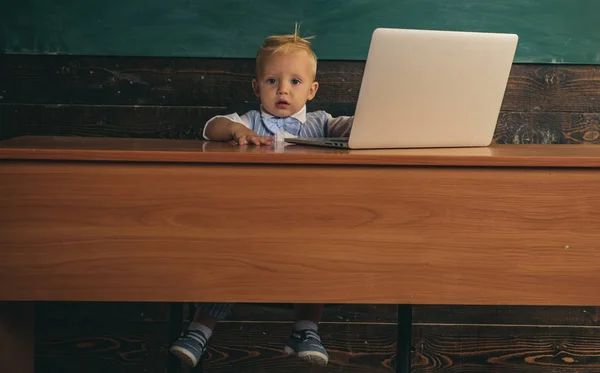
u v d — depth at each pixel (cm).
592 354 226
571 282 140
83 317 220
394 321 223
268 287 137
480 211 138
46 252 136
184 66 212
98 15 207
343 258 138
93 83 211
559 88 217
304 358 176
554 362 226
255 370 222
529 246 139
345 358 223
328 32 210
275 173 136
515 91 216
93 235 136
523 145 196
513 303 140
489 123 169
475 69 156
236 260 137
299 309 182
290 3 209
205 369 222
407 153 143
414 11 211
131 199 136
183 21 209
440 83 153
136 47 209
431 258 138
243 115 205
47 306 219
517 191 138
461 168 138
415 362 224
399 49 144
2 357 155
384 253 138
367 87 146
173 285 137
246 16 209
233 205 136
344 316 222
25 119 211
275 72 199
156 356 221
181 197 136
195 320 177
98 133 212
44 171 135
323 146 164
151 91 212
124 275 137
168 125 213
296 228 137
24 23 207
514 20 213
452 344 224
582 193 139
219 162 136
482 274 139
